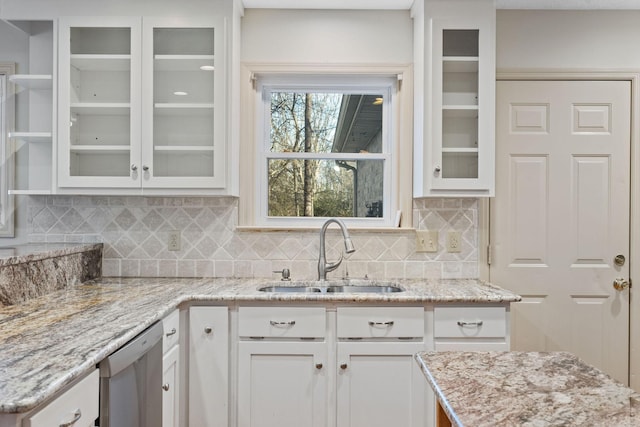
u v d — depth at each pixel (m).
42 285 1.92
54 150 2.19
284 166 2.60
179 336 1.94
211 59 2.24
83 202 2.46
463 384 0.92
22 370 1.01
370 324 1.97
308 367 1.97
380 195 2.60
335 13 2.50
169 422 1.80
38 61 2.38
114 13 2.22
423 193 2.24
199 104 2.22
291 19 2.50
